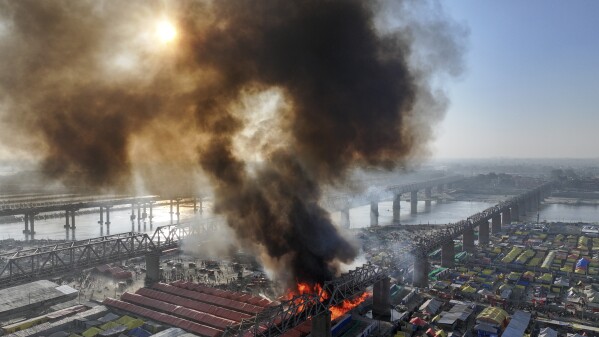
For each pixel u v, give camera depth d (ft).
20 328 244.01
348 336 235.40
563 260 449.89
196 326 244.42
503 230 647.15
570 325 264.31
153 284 323.98
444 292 328.49
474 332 258.98
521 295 333.83
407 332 251.19
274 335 187.73
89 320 257.55
